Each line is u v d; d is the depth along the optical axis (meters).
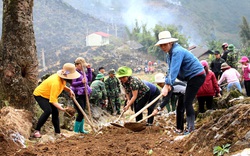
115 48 68.12
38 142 6.34
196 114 8.81
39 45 73.75
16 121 6.55
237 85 10.45
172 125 8.38
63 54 65.88
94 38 73.94
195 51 44.19
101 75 11.93
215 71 12.02
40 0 98.94
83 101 7.77
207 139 4.11
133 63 57.66
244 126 3.86
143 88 7.19
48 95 6.86
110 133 6.43
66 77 6.71
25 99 7.80
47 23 87.62
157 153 4.36
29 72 7.96
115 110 12.88
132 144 4.98
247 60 11.63
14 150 5.35
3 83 7.74
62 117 9.23
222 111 6.60
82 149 4.92
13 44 7.79
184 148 4.38
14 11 7.79
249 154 3.47
